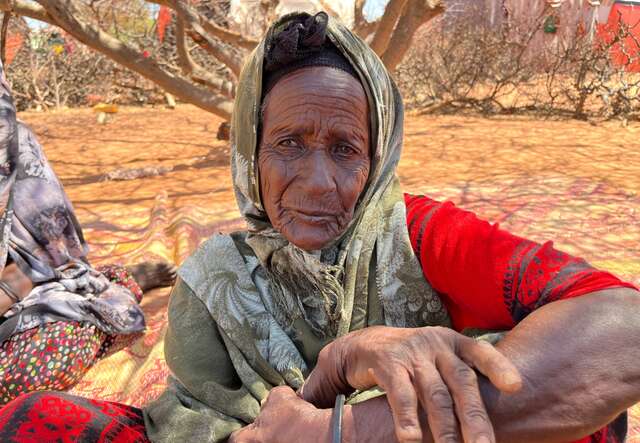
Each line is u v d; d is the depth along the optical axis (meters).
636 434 1.70
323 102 0.97
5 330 1.99
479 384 0.83
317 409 0.94
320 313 1.12
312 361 1.14
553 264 0.96
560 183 4.99
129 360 2.29
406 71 11.88
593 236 3.47
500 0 11.57
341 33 1.01
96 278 2.31
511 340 0.89
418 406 0.84
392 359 0.85
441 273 1.06
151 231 3.84
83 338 2.08
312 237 1.00
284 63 0.99
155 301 2.83
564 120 9.85
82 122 11.30
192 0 6.98
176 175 6.43
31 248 2.13
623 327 0.86
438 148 7.47
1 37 5.95
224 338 1.12
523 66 10.91
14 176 2.10
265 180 1.03
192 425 1.04
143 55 6.15
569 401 0.84
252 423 1.01
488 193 4.65
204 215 4.28
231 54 6.32
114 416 1.04
